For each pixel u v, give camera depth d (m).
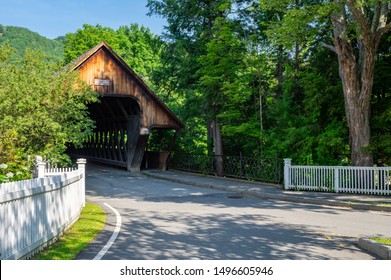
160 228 9.75
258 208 13.39
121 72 27.52
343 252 7.41
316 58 23.28
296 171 18.14
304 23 16.59
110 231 9.37
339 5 15.87
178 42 26.88
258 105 25.06
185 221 10.80
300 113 23.08
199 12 25.48
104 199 15.87
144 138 28.66
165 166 30.38
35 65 19.05
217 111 25.50
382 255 7.11
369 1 14.34
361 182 16.66
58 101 18.73
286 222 10.68
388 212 12.84
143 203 14.69
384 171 16.22
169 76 29.56
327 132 20.09
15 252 6.37
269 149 22.05
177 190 19.02
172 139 30.50
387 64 20.66
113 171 29.55
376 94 21.12
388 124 19.58
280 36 17.28
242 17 25.72
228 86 22.81
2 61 18.55
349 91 18.39
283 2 16.56
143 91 28.31
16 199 6.48
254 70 24.77
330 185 17.30
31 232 7.07
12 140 14.67
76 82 20.81
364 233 9.22
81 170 13.41
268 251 7.44
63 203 9.25
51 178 9.15
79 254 7.14
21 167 12.52
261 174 21.53
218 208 13.37
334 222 10.73
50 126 16.94
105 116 34.44
